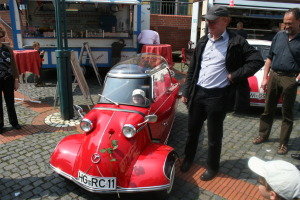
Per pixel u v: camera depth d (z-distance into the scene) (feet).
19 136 15.97
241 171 12.81
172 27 44.98
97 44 30.09
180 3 46.14
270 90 14.46
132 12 31.14
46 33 29.35
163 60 16.67
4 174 12.24
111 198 10.68
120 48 29.63
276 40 13.64
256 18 39.63
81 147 10.28
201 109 11.43
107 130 10.09
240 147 15.21
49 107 21.06
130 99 11.60
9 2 27.17
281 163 5.48
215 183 11.79
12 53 15.71
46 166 12.91
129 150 9.77
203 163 13.47
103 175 9.36
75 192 11.06
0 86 15.48
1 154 13.93
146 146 10.84
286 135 14.24
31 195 10.86
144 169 9.58
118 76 12.26
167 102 13.98
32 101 22.22
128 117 10.59
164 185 9.40
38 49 26.16
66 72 17.48
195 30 39.78
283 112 14.06
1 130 16.25
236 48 10.05
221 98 10.68
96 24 35.88
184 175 12.34
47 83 28.84
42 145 14.94
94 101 22.84
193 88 11.33
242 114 20.42
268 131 15.51
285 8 36.27
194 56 11.38
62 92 17.72
